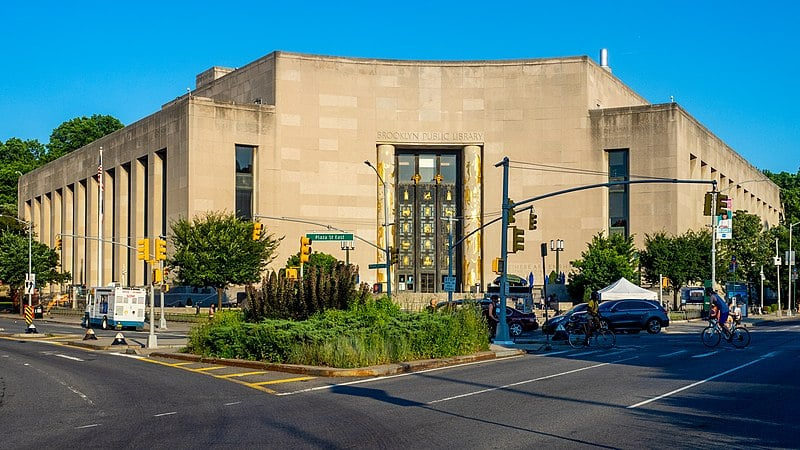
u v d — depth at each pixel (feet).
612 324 141.79
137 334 153.48
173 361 92.73
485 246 276.82
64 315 247.50
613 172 274.57
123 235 300.40
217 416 49.70
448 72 280.92
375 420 46.88
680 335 138.92
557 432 42.14
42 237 375.04
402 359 82.12
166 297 254.27
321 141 274.57
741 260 279.08
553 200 274.98
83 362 92.32
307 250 141.08
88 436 43.16
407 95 280.31
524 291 226.38
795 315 267.39
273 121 270.05
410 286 281.54
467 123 279.90
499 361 89.56
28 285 239.09
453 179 286.66
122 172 302.25
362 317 87.45
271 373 76.74
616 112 272.51
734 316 111.14
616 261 215.31
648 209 267.80
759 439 39.86
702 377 68.54
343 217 274.98
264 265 222.69
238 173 266.57
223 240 210.79
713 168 312.71
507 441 39.70
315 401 55.98
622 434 41.42
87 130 437.58
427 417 47.73
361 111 278.26
